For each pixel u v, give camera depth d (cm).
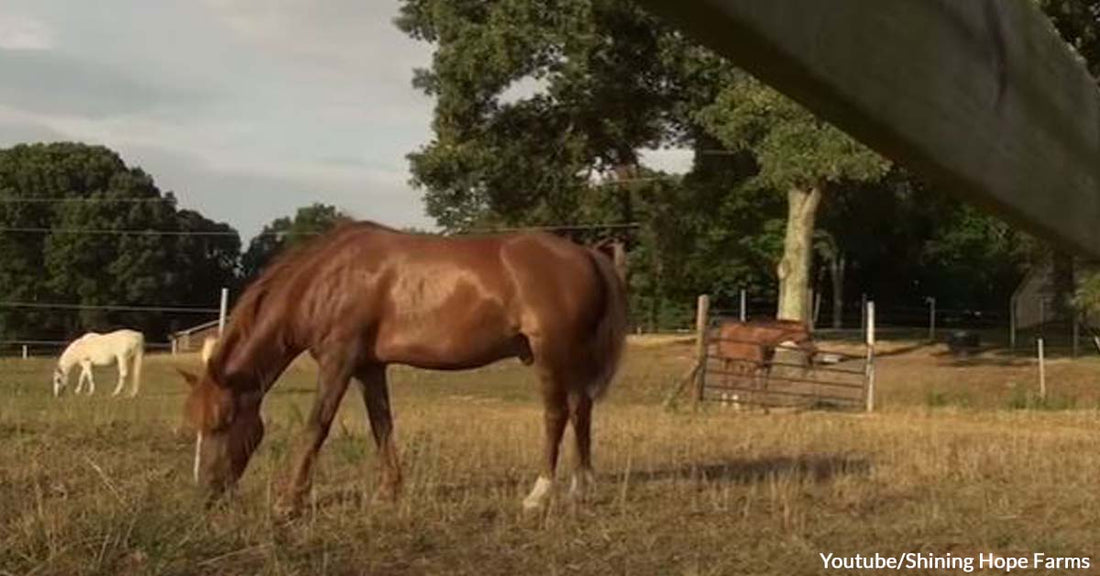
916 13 92
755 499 788
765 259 4666
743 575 590
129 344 2164
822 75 81
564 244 783
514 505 741
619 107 2850
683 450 1077
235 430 746
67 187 6081
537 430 1191
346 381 762
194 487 735
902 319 5366
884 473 910
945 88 98
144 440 1036
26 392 2058
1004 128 112
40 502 638
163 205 6253
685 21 70
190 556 589
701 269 4631
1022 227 128
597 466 945
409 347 768
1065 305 2583
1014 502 790
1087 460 1016
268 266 781
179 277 6316
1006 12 109
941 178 107
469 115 2867
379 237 784
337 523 674
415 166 2944
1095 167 140
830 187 2719
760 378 1866
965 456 1007
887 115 91
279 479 804
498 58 2577
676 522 709
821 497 804
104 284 5991
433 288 767
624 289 809
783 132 2216
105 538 576
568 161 3027
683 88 2862
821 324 5278
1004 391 2409
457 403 1819
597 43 2606
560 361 767
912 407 1928
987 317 5031
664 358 3086
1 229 5844
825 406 1895
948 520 720
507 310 766
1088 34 1838
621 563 607
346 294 766
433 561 610
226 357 753
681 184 3328
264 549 611
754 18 72
